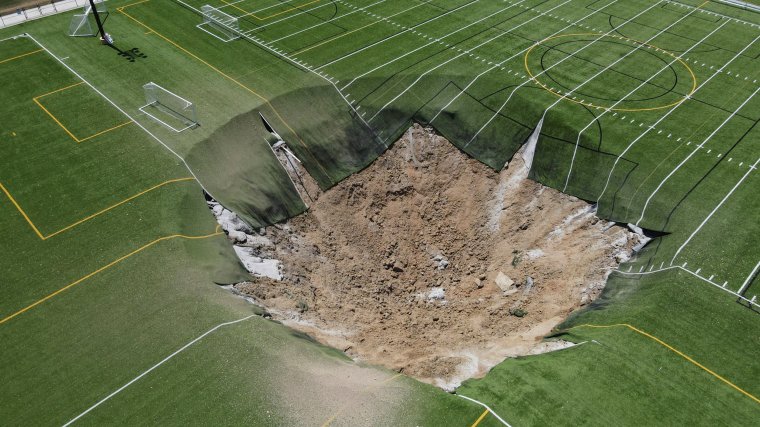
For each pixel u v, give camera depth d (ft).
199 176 96.02
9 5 145.69
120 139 102.27
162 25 138.62
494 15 144.56
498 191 102.89
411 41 131.85
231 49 128.98
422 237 100.83
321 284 90.43
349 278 93.61
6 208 88.33
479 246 99.45
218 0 151.02
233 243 87.81
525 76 118.62
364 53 126.82
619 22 141.38
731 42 132.67
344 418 63.10
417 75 118.01
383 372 72.69
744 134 103.81
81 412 62.75
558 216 97.50
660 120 106.93
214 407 63.52
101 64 123.03
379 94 113.80
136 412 62.90
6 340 69.77
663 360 71.15
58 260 80.23
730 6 149.28
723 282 79.97
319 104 112.06
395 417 63.93
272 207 96.94
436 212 103.04
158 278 78.13
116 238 83.92
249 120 106.83
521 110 109.50
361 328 85.10
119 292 76.07
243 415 62.85
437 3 150.20
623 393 67.46
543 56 126.41
